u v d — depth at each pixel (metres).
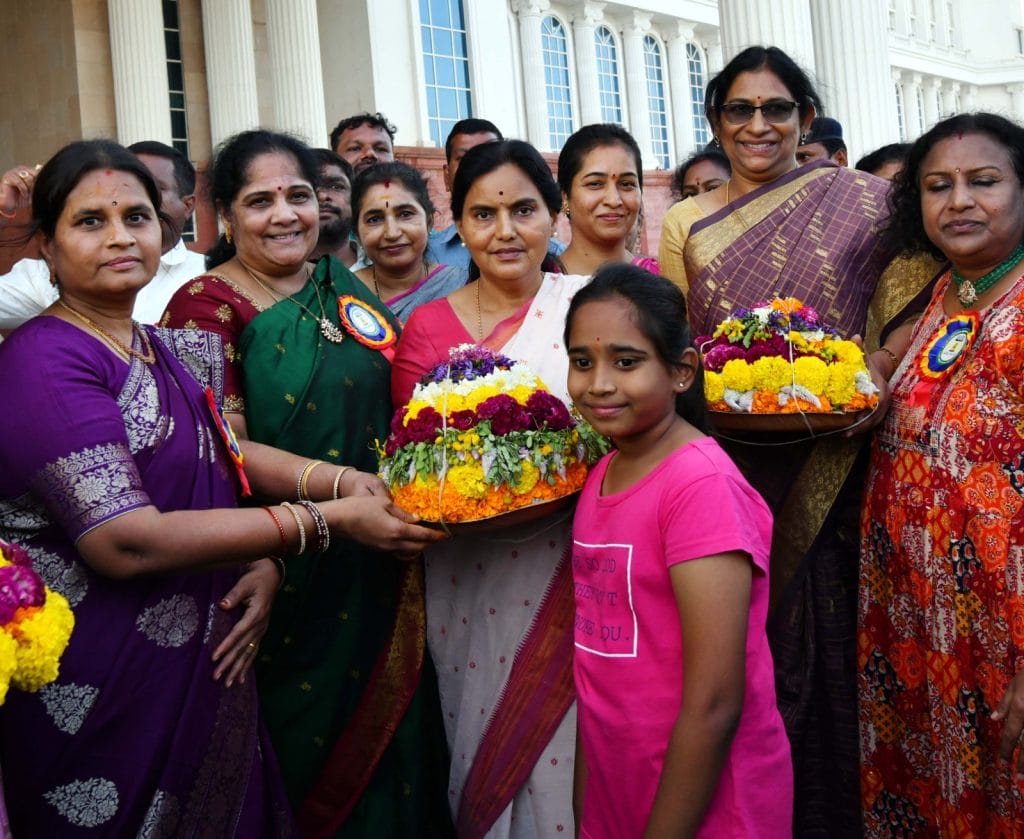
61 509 1.88
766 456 2.68
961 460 2.24
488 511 2.11
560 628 2.39
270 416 2.53
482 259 2.51
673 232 3.04
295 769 2.58
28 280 3.64
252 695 2.22
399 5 13.98
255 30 12.38
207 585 2.11
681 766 1.78
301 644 2.55
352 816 2.62
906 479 2.38
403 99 13.98
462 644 2.53
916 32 26.42
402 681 2.61
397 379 2.61
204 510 2.01
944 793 2.30
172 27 11.46
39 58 11.34
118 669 1.94
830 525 2.66
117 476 1.88
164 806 1.97
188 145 11.55
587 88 17.34
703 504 1.85
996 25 28.56
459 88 14.84
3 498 1.94
